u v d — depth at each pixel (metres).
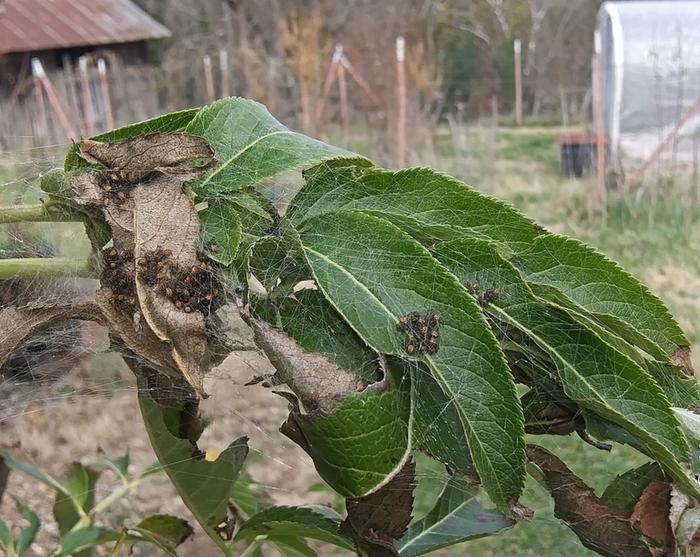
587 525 0.26
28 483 0.78
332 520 0.35
